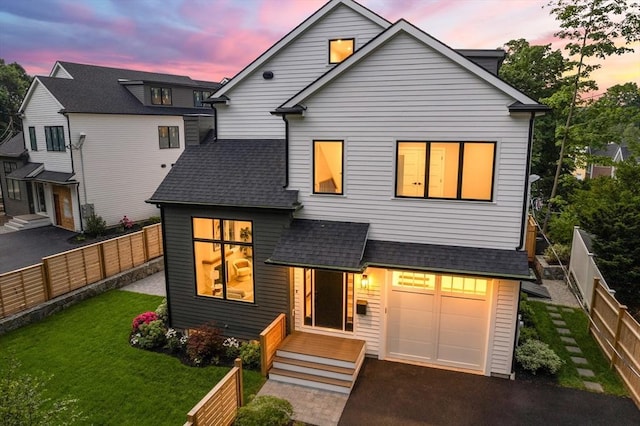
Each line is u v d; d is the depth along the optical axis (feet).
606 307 34.78
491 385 30.60
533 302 46.03
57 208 80.74
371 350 34.58
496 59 42.83
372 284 33.50
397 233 33.32
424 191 32.19
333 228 34.19
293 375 31.17
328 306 35.19
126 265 55.57
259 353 33.81
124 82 87.45
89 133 74.23
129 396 29.66
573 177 72.59
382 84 31.73
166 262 38.96
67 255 46.85
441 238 32.17
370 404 28.53
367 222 34.06
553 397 28.94
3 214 95.09
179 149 92.02
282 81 44.42
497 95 29.09
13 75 163.02
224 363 34.12
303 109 33.55
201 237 37.81
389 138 32.27
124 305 46.80
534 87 81.25
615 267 42.09
